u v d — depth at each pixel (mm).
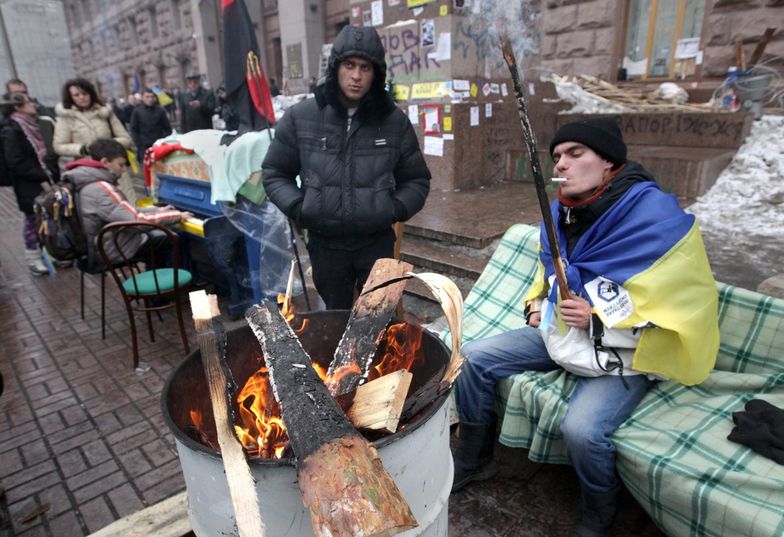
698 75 7016
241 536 999
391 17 5734
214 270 4176
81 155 4637
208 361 1419
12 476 2307
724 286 2029
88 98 4777
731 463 1507
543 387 1959
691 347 1615
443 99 5430
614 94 6957
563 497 2068
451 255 4051
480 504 2049
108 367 3256
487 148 5879
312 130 2363
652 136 5754
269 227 3592
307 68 14812
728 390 1864
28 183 4770
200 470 1157
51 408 2824
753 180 4699
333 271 2559
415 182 2518
